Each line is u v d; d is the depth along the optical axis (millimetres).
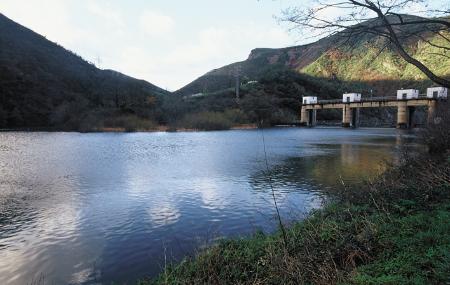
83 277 8305
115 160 30078
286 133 73688
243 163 27875
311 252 6570
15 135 67125
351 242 6551
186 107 107188
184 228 11773
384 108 149875
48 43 189125
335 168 24406
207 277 6801
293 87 137875
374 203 8508
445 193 8227
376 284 4855
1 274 8539
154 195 16844
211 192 17344
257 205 14641
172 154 34719
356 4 6621
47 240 10844
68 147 42219
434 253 5195
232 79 193750
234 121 98250
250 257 7332
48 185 19297
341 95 147250
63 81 134625
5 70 112375
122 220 12812
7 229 11906
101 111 96062
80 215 13508
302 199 15438
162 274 7504
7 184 19531
